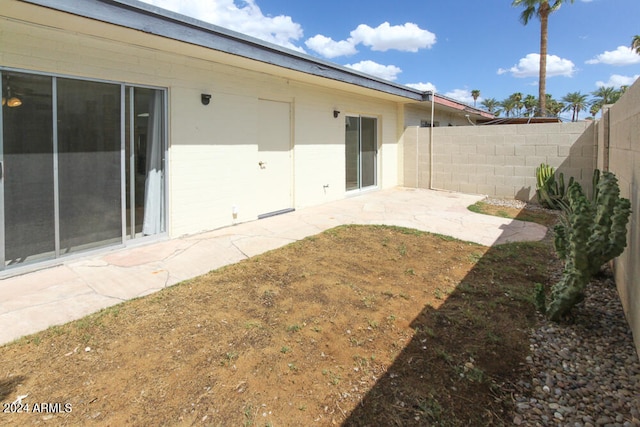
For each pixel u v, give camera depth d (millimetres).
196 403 2178
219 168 6094
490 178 9891
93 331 2949
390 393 2289
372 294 3770
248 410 2127
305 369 2523
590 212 2986
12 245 4055
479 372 2484
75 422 2012
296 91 7535
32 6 3344
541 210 8273
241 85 6301
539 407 2172
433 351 2752
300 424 2033
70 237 4520
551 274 4367
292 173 7715
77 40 4266
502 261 4801
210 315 3264
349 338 2930
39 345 2732
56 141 4273
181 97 5426
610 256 2916
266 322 3158
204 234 5848
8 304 3369
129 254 4840
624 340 2904
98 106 4605
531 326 3137
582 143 8531
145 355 2646
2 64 3746
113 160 4828
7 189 3961
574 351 2770
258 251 5086
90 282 3928
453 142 10469
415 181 11383
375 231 6219
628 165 3375
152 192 5320
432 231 6266
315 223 6727
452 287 3971
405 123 11609
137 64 4859
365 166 10383
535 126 9109
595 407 2168
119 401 2182
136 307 3381
